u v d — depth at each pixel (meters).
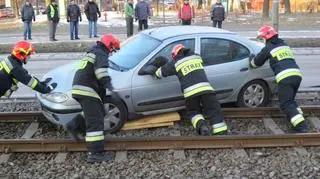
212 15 21.83
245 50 9.16
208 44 8.87
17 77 7.57
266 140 7.53
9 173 6.66
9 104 10.34
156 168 6.75
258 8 46.09
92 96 7.07
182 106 8.65
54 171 6.71
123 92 8.12
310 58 17.41
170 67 7.98
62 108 7.73
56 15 21.47
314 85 12.23
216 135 7.73
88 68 7.07
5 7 45.69
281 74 8.27
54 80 8.20
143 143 7.44
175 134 8.23
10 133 8.45
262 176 6.43
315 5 44.75
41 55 19.30
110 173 6.62
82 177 6.48
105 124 8.05
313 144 7.56
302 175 6.46
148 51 8.53
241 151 7.35
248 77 9.12
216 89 8.87
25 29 22.47
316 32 25.22
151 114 8.51
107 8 49.16
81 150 7.40
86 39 22.08
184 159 7.09
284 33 24.66
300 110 8.32
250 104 9.28
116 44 7.11
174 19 35.41
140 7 21.17
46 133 8.40
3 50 20.42
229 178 6.36
